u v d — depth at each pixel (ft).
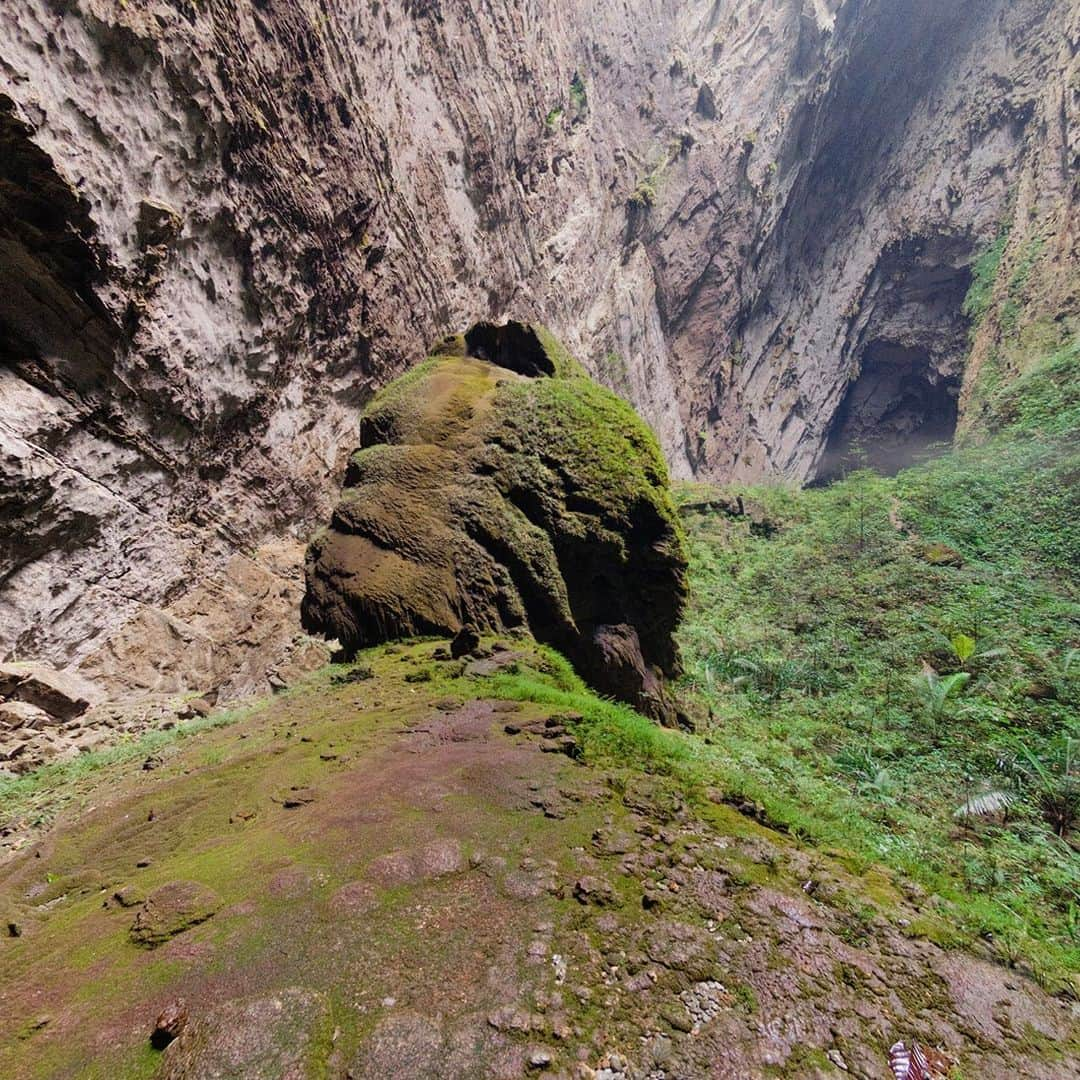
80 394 25.32
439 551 23.71
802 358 122.21
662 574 25.59
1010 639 32.78
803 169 112.98
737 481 110.63
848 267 122.62
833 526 54.60
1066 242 82.07
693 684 35.01
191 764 14.98
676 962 6.62
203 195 29.99
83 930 7.65
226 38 30.12
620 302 86.94
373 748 13.17
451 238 55.42
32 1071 5.24
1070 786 21.02
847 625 39.70
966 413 89.04
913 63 114.21
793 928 7.45
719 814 10.33
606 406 28.07
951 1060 5.88
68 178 22.48
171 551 30.27
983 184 107.34
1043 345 78.64
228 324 32.65
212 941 6.76
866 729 28.04
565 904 7.43
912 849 15.48
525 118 68.49
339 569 23.82
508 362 33.58
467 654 19.94
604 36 86.99
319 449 41.63
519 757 11.74
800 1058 5.58
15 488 22.36
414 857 8.21
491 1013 5.73
